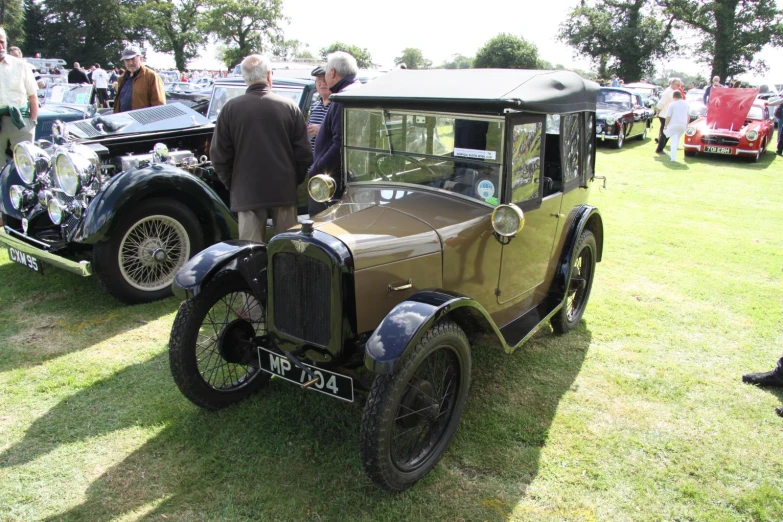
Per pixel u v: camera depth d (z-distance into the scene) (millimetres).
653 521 2379
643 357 3771
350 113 3316
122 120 5348
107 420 2947
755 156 12023
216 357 3455
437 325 2422
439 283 2768
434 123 2998
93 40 55781
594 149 4168
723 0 36062
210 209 4516
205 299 2885
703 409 3193
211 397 2961
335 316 2434
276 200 3885
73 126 5082
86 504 2383
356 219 2779
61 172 4121
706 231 6766
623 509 2441
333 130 3912
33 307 4289
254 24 51844
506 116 2758
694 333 4141
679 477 2645
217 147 3857
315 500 2418
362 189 3350
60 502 2389
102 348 3703
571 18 38562
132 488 2475
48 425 2895
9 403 3076
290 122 3869
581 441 2877
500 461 2705
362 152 3350
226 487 2486
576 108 3426
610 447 2838
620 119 13516
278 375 2684
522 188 3033
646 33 36844
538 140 3090
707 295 4832
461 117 2893
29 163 4465
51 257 4055
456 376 2672
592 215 4043
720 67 37188
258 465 2625
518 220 2588
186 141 5477
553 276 3789
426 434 2656
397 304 2479
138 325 4043
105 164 4836
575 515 2396
